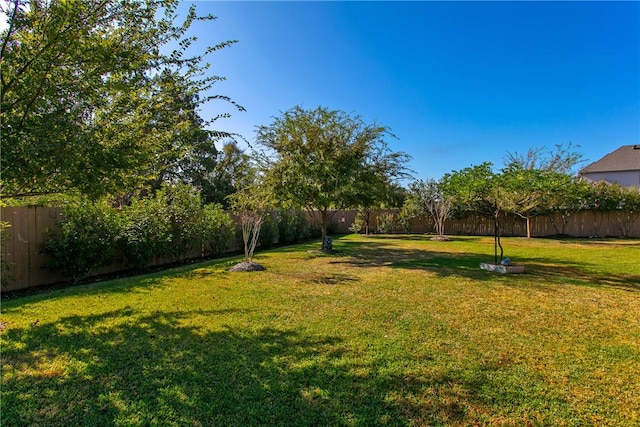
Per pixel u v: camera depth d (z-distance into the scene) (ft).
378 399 7.94
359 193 32.65
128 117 10.90
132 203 26.40
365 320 13.65
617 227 59.47
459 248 41.91
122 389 8.30
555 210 61.82
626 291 18.81
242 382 8.67
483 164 24.59
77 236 21.56
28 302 16.15
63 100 8.93
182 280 21.63
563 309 15.33
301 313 14.55
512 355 10.41
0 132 7.86
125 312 14.55
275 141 33.37
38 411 7.35
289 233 50.42
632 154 93.25
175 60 12.07
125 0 9.76
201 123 14.17
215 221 34.32
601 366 9.73
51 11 8.39
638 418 7.28
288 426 6.96
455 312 14.79
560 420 7.21
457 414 7.39
